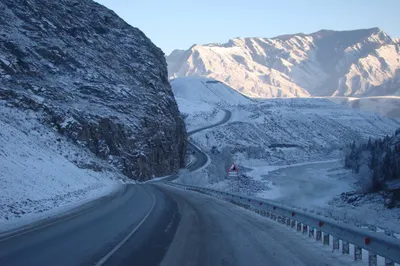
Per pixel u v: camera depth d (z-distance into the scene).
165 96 92.31
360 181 62.75
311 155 167.25
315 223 14.32
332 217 14.16
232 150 145.62
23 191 23.70
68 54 76.00
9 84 55.41
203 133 169.12
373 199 43.62
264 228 17.42
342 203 46.94
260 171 106.75
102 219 18.72
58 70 71.56
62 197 26.81
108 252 11.41
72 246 12.12
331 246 13.20
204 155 129.38
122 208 24.08
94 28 93.94
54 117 54.34
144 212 22.34
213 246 12.99
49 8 84.75
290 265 10.37
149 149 75.19
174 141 90.31
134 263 10.27
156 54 104.50
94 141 59.66
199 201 32.06
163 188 48.12
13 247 11.63
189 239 14.26
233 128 188.00
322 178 86.38
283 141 188.62
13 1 78.31
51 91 61.66
